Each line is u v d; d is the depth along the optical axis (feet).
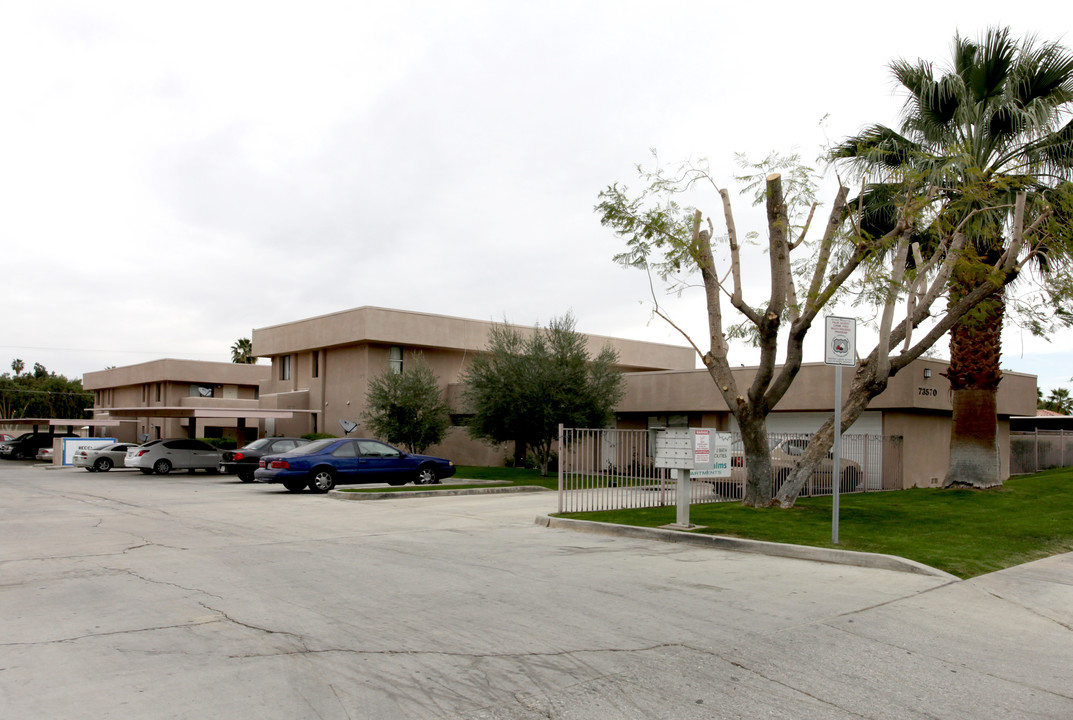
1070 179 50.62
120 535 39.45
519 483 76.13
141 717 14.57
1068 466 101.45
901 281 42.91
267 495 66.49
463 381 103.96
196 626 21.03
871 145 53.98
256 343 128.36
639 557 33.12
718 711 15.23
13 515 49.34
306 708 15.10
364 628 20.89
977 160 50.70
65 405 268.41
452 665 17.79
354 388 108.17
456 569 29.84
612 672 17.43
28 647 19.01
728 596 25.39
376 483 75.41
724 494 59.52
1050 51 50.14
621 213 46.03
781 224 44.70
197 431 147.74
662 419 93.71
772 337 46.09
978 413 57.36
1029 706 15.90
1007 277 49.75
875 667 18.22
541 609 23.18
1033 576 30.01
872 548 33.73
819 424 77.61
